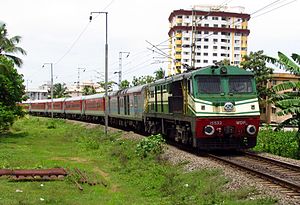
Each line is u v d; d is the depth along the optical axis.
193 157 17.69
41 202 12.52
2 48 42.69
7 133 38.91
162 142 21.75
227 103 18.28
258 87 51.47
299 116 20.88
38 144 30.20
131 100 34.53
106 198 13.51
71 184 15.67
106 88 34.31
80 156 24.14
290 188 11.67
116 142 28.55
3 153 23.77
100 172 18.75
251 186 11.88
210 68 18.72
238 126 18.30
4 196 13.09
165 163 18.48
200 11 104.06
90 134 37.47
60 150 26.81
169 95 22.66
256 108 18.59
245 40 111.12
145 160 20.08
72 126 50.75
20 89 36.84
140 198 13.61
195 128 18.22
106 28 34.72
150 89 27.78
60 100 74.69
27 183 15.62
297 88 20.61
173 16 106.44
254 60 52.91
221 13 107.19
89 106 55.28
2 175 16.52
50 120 61.53
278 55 21.09
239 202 10.88
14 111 36.41
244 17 109.56
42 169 17.67
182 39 104.31
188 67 21.33
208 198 11.80
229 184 12.71
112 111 43.00
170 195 13.45
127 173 18.11
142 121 31.64
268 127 37.19
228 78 18.78
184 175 15.36
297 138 21.45
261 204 10.41
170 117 22.59
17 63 43.72
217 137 18.50
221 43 109.25
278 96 21.05
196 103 18.22
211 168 14.94
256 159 17.61
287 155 21.61
